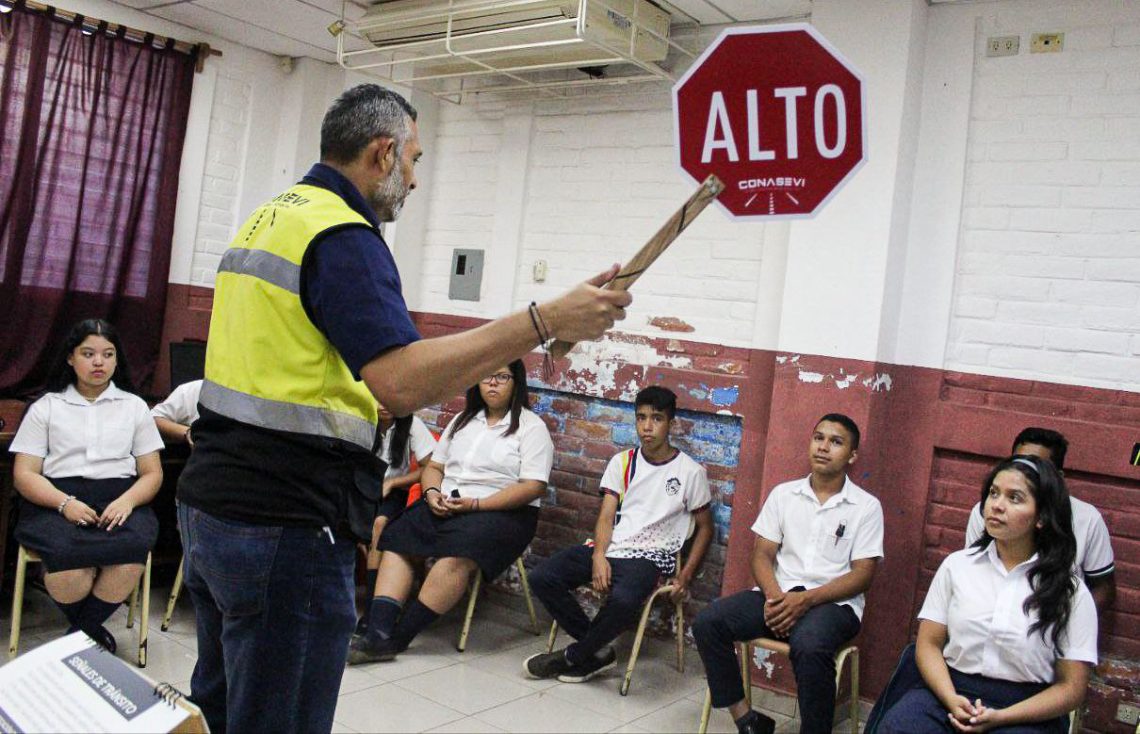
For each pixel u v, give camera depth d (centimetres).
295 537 158
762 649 362
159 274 473
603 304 137
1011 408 334
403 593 380
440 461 421
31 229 431
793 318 359
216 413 161
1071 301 325
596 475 433
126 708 123
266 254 159
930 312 348
